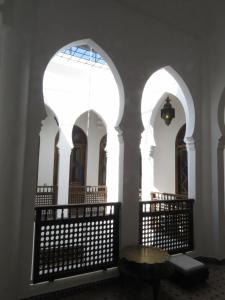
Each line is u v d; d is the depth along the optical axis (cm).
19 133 341
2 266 315
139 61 480
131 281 418
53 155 1140
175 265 415
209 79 552
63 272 385
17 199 337
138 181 459
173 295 377
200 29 552
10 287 321
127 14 476
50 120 1144
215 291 390
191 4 511
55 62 828
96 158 1259
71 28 415
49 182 1124
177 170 1011
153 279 347
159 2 487
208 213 530
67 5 415
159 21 513
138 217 452
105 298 365
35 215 371
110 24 455
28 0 363
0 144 331
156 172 1022
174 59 525
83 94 880
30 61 370
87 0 436
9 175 329
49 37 393
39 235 371
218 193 520
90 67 877
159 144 1035
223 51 529
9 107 335
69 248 398
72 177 1213
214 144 533
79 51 789
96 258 417
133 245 429
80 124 1230
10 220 325
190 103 549
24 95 351
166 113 655
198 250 522
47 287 366
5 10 342
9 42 341
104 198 1099
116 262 429
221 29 534
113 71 463
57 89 836
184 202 521
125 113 455
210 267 489
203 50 565
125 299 363
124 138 452
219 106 531
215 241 516
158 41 508
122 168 447
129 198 445
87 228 414
